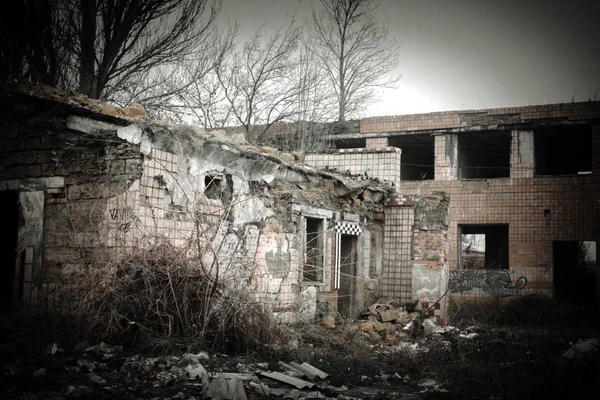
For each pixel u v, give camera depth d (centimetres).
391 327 1428
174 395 693
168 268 897
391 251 1711
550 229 2452
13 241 1090
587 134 2603
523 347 1280
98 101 1123
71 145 1030
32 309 916
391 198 1719
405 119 2731
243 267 1033
